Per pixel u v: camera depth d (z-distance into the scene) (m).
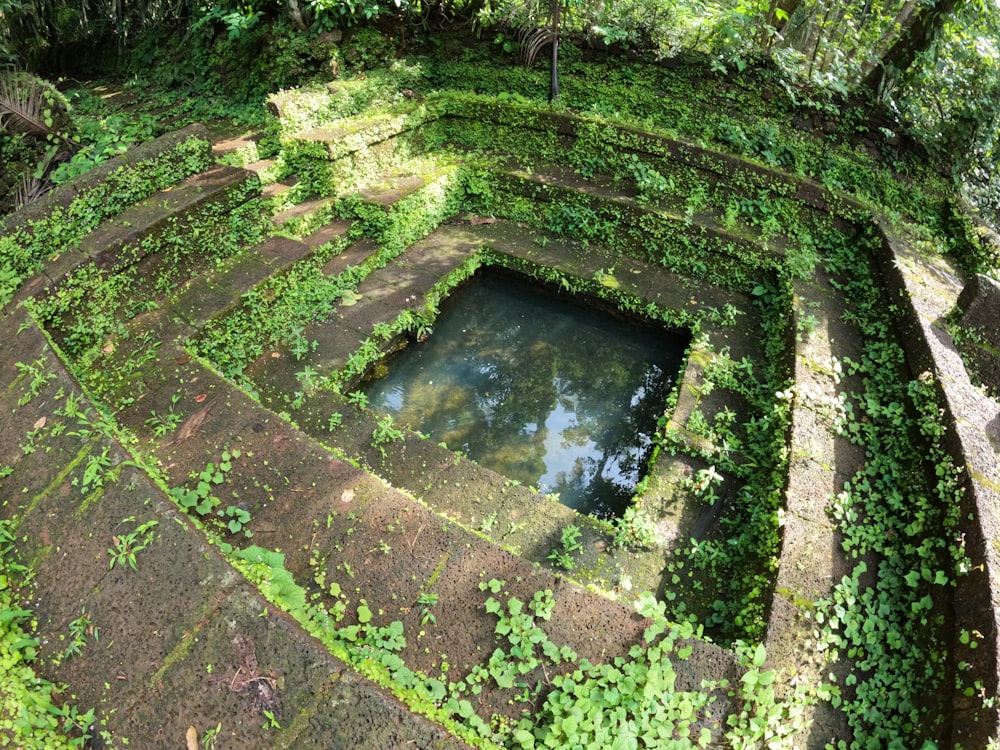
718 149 6.18
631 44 6.60
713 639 3.43
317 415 4.44
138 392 4.27
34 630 2.87
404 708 2.46
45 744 2.47
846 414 4.19
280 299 5.31
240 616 2.65
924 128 6.21
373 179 6.40
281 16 7.10
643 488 4.09
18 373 4.00
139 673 2.64
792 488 3.70
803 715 2.93
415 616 3.04
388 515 3.44
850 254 5.62
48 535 3.14
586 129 6.38
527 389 5.14
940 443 3.69
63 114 5.95
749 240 5.64
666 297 5.56
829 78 6.06
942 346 4.29
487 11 6.92
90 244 4.82
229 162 6.30
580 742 2.59
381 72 7.01
